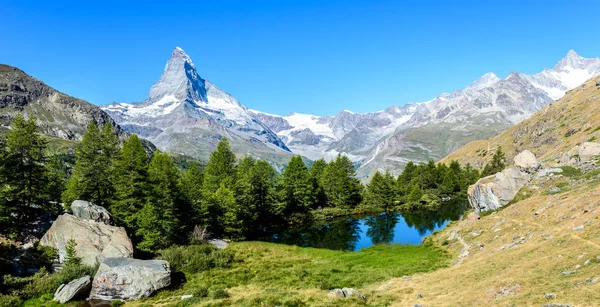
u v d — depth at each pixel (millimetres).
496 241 43875
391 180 160875
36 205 61344
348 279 43656
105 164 68125
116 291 37031
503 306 21594
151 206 61156
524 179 68375
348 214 127625
